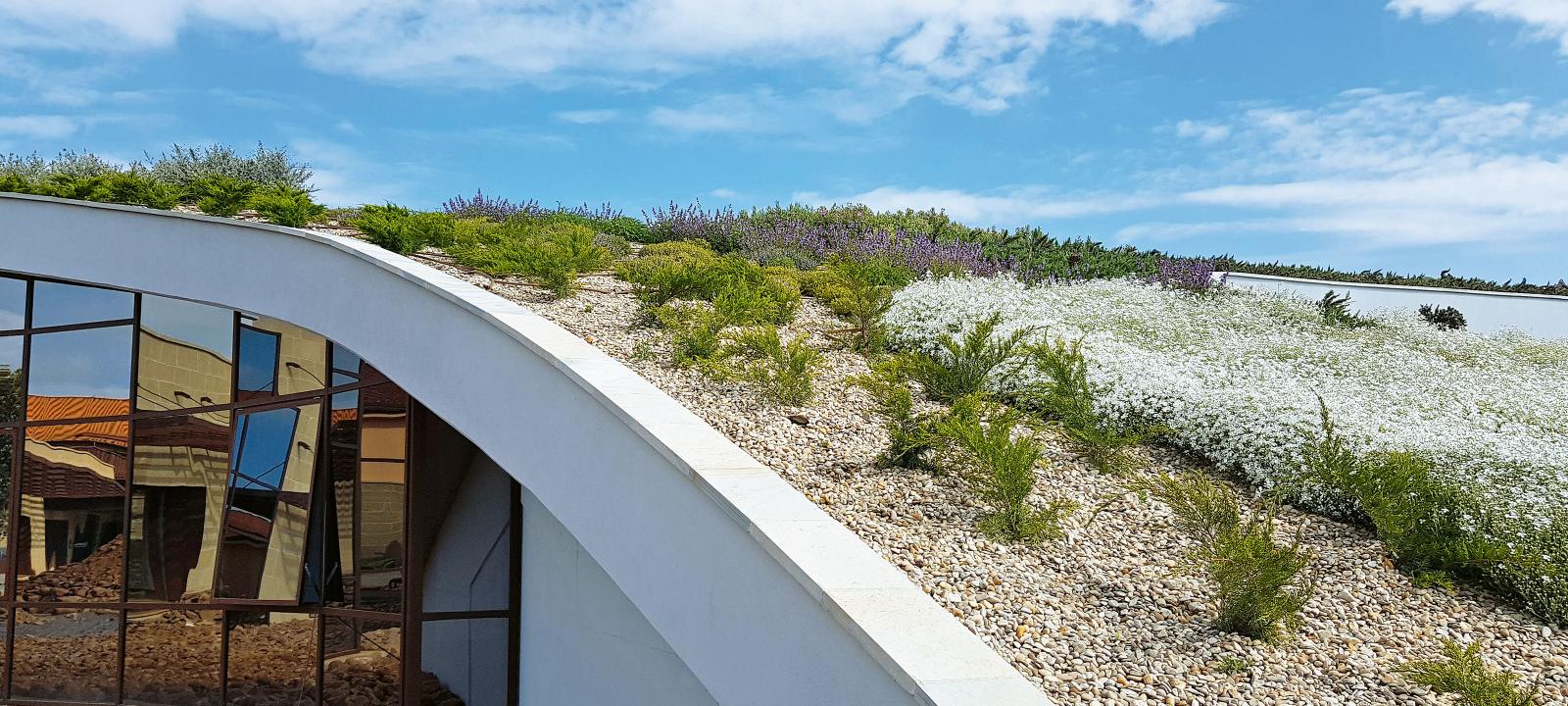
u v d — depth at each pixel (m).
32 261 9.54
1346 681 3.81
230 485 8.54
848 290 10.22
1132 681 3.65
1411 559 5.02
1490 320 17.98
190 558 8.68
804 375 6.95
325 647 7.91
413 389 6.75
